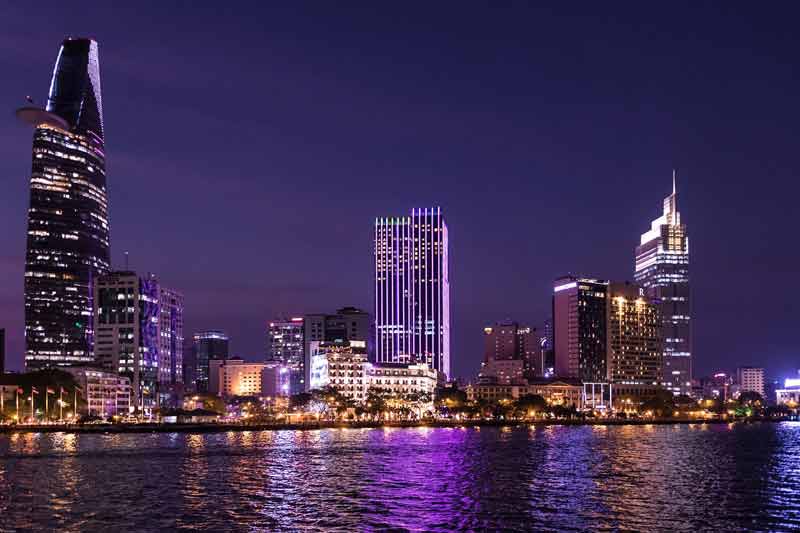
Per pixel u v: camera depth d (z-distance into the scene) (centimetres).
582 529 11906
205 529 11888
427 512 13188
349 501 14275
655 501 14300
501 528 11962
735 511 13312
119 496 14825
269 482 16775
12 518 12706
